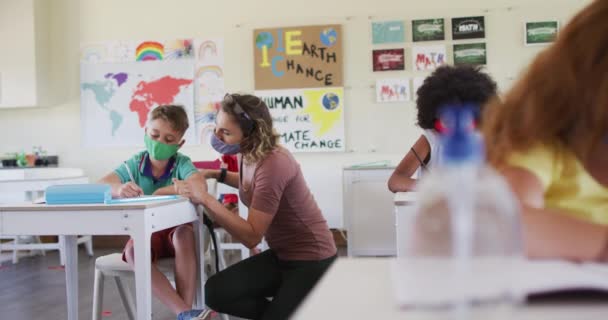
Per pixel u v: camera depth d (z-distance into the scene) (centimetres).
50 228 197
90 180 559
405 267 63
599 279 56
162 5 548
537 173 72
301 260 196
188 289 221
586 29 70
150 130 239
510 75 508
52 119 564
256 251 313
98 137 557
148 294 191
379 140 524
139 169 247
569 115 71
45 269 451
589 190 75
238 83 540
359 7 525
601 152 73
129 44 552
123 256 227
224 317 262
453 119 47
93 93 557
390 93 521
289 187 195
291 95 531
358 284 66
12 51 546
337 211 528
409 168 232
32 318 313
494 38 511
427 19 516
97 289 230
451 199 46
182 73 546
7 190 445
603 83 68
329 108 527
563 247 65
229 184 253
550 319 50
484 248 46
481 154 47
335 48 526
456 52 514
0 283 404
